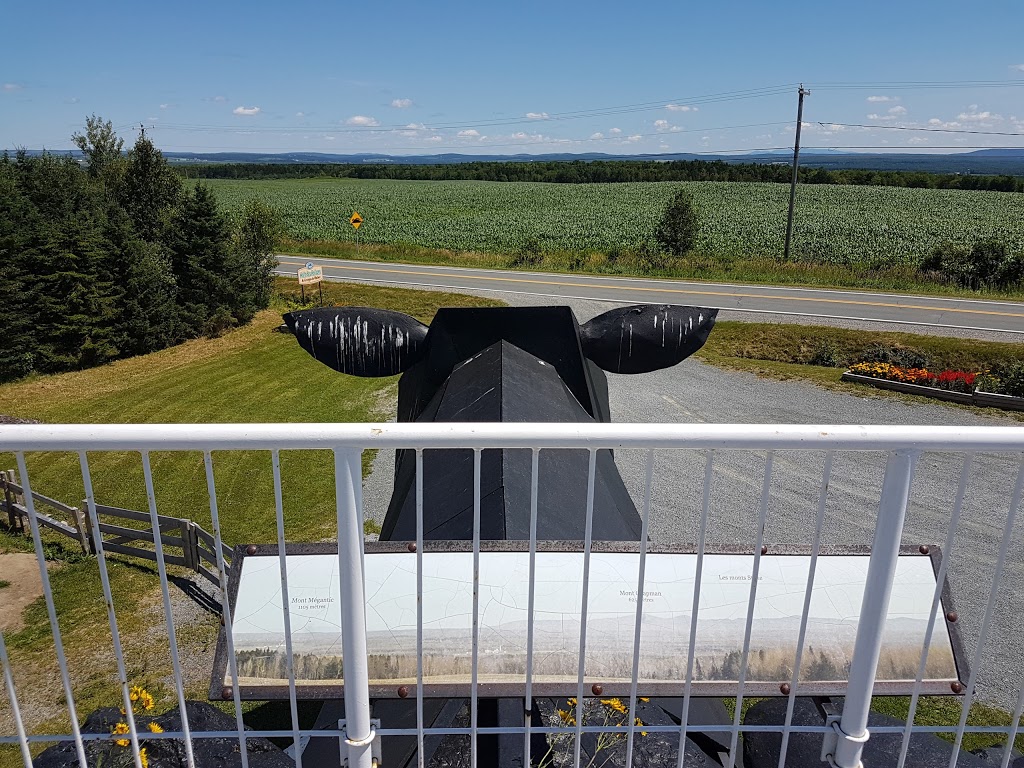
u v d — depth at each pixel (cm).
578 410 262
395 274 2466
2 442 122
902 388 1200
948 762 193
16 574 655
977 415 1088
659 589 168
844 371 1316
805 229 3891
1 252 1432
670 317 288
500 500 185
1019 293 1938
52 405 1294
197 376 1424
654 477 880
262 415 1191
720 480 870
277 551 176
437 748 176
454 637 164
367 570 169
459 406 241
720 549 174
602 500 214
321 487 862
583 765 172
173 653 151
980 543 705
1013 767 204
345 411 1197
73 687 507
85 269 1527
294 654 165
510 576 168
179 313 1684
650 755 179
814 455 932
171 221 1786
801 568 174
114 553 695
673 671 163
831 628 168
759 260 2505
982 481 837
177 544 652
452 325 293
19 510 742
